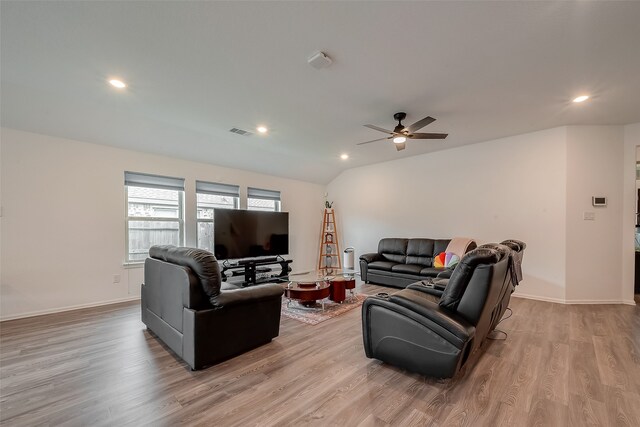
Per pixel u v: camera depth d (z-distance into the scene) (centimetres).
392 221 622
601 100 319
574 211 408
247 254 542
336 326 322
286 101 324
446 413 171
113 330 309
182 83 284
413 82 279
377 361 239
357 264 686
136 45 222
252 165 582
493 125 404
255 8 182
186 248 257
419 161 578
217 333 232
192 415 170
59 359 241
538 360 237
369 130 424
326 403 182
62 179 381
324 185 751
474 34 208
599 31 203
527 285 440
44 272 366
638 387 196
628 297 401
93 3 177
